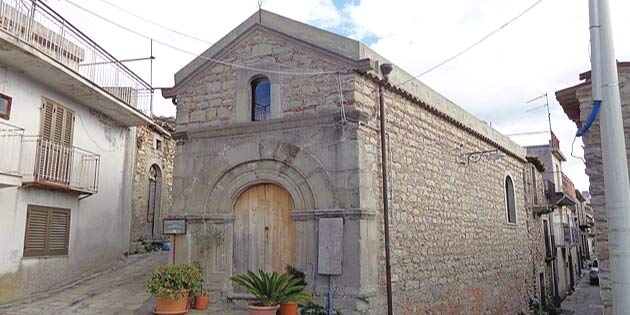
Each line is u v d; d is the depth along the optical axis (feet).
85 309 30.07
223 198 31.17
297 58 30.63
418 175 34.68
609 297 21.61
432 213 35.91
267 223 30.42
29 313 29.27
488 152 46.52
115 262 45.34
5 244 32.42
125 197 47.57
